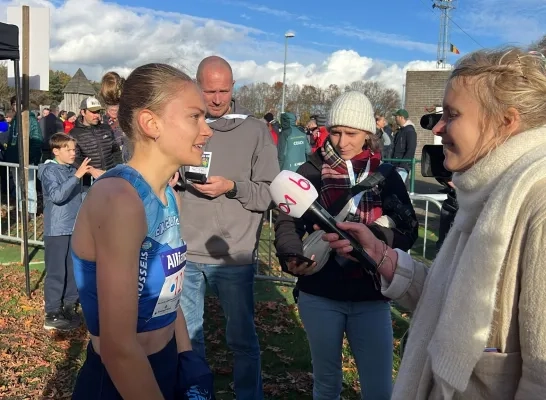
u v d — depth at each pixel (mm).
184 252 1678
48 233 4543
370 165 2510
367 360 2490
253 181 3055
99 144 5117
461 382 1215
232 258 2977
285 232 2516
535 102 1237
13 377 3758
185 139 1546
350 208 2424
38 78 6027
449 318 1254
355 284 2395
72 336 4477
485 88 1273
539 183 1161
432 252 6676
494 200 1198
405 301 1767
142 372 1388
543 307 1104
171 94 1523
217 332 4617
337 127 2453
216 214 2973
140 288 1484
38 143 10336
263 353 4262
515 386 1222
